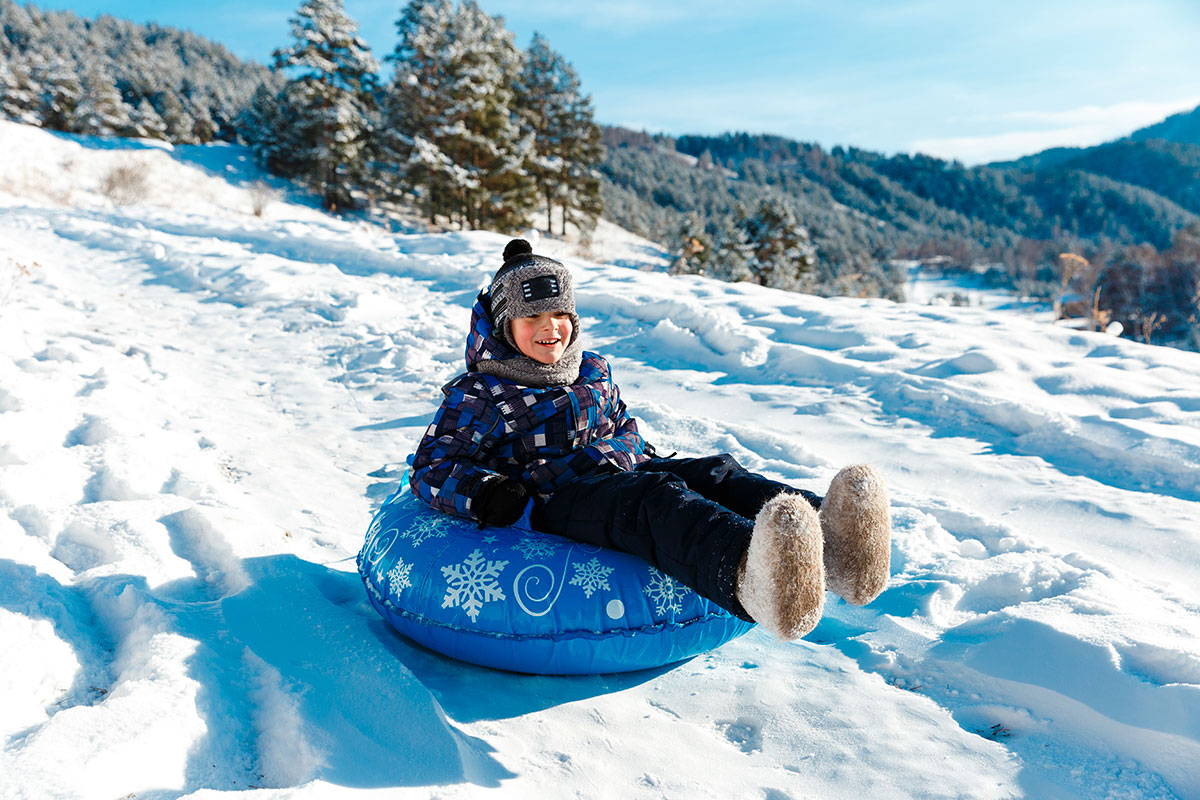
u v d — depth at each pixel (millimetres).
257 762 1852
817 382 5531
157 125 54656
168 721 1793
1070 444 4172
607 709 2219
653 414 4805
